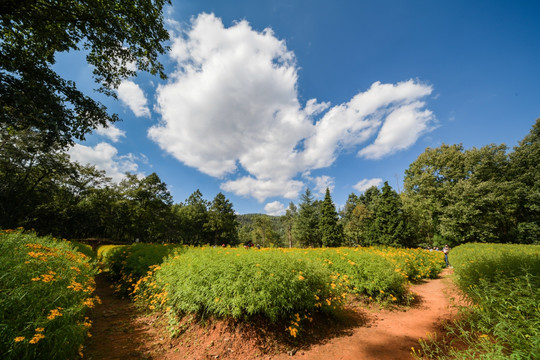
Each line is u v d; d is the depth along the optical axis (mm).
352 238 39000
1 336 1790
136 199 32781
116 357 3154
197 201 49438
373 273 5723
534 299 2408
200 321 3852
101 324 4344
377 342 3707
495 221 22484
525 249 8703
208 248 6395
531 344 1779
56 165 22531
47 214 24766
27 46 7078
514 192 21594
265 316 3768
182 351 3363
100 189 32688
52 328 2186
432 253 12484
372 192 48094
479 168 23281
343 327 4277
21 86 6438
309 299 3869
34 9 6062
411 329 4203
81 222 30547
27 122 7148
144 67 8359
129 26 7418
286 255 4527
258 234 55812
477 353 2277
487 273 3939
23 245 3391
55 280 2705
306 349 3449
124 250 8492
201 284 3850
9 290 2113
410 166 31062
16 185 21516
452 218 22844
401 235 27594
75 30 6906
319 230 40531
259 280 3541
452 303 4953
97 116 8000
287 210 52781
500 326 2270
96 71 8125
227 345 3379
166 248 7637
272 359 3172
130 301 6062
